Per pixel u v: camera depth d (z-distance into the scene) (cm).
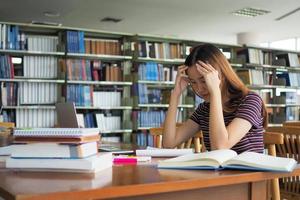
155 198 84
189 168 100
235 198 96
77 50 480
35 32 482
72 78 479
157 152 144
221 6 613
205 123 176
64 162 94
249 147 148
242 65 615
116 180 83
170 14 668
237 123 142
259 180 95
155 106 530
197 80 151
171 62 552
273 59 654
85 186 75
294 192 240
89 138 98
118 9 634
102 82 494
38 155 94
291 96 675
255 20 708
